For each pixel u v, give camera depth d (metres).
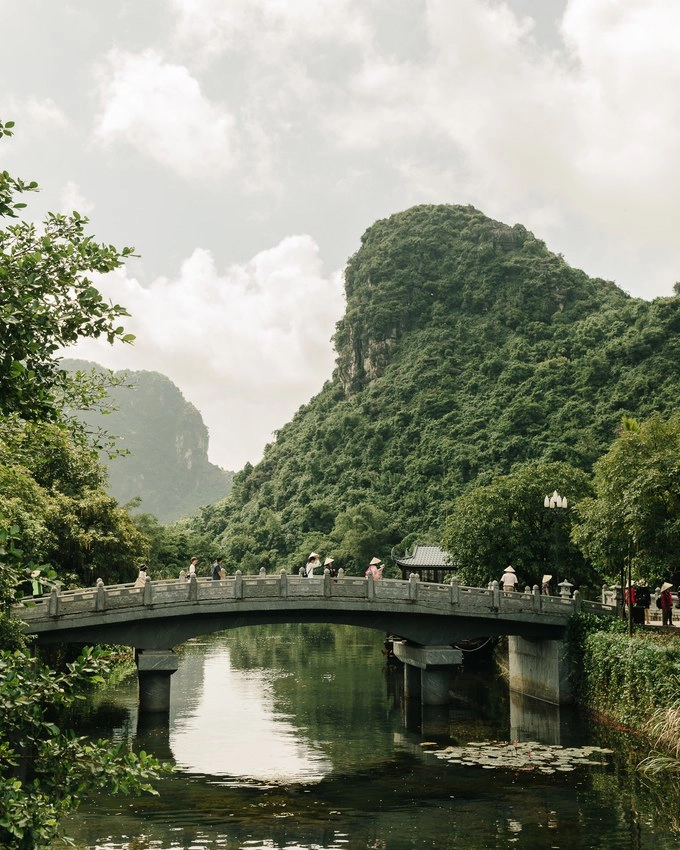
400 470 170.25
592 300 188.38
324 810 21.55
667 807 21.27
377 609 37.50
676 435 33.84
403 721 35.28
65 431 11.48
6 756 8.77
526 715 36.72
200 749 29.16
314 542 156.25
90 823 20.36
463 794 22.92
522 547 49.38
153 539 88.31
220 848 18.41
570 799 22.19
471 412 168.25
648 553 32.03
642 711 29.48
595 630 36.34
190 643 74.00
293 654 64.06
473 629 39.28
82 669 9.02
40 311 9.45
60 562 45.22
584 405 144.62
